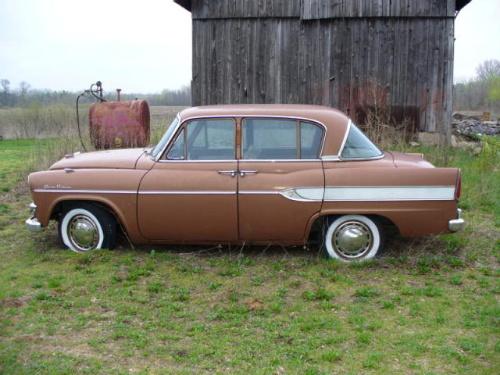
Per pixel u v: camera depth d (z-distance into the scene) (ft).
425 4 40.45
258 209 18.89
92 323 14.69
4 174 38.06
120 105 34.32
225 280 17.80
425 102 41.42
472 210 26.53
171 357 12.80
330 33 41.81
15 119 78.38
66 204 20.44
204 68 43.32
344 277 17.89
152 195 19.27
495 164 34.45
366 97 41.83
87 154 22.20
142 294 16.66
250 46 42.68
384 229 21.20
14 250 21.30
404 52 41.19
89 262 19.40
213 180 18.99
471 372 12.16
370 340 13.60
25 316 15.11
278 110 19.45
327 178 18.72
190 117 19.53
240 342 13.53
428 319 14.90
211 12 42.70
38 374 11.97
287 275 18.15
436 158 34.60
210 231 19.26
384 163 19.11
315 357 12.76
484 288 17.22
